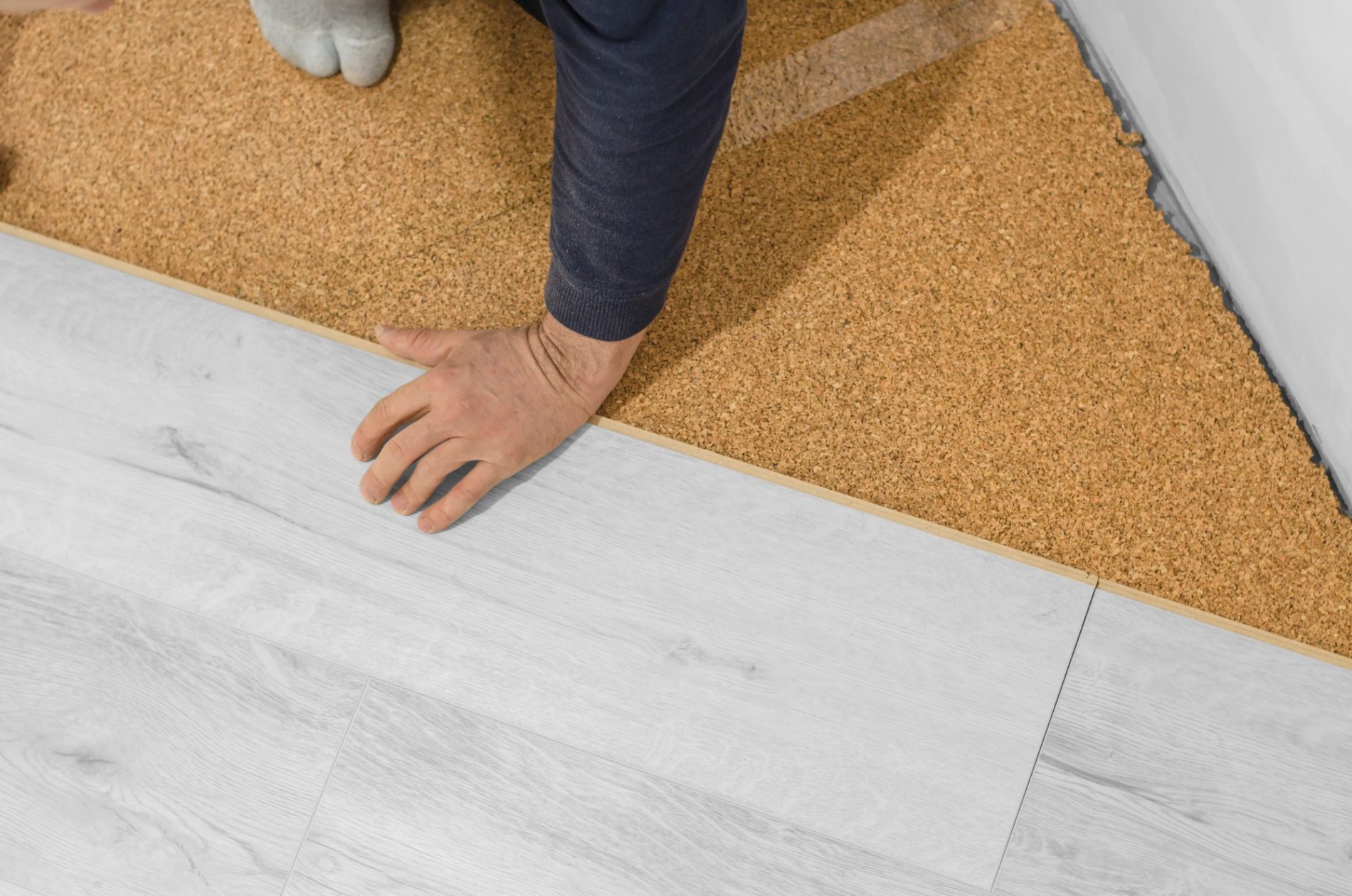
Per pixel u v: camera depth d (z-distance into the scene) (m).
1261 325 1.04
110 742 0.92
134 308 1.01
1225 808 0.94
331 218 1.06
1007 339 1.05
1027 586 0.98
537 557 0.97
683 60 0.62
